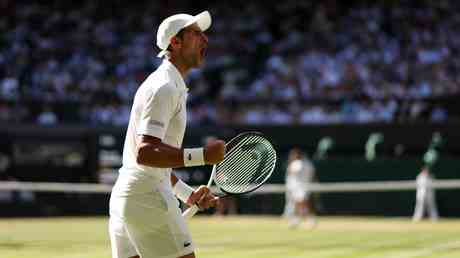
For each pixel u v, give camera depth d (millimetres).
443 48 74875
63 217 63656
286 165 64625
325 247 36875
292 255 32906
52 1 88812
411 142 61156
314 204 64750
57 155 63875
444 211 61500
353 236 44219
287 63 77062
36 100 69500
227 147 14727
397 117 65062
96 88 75250
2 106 68438
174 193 14945
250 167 14898
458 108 63219
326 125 63469
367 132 62344
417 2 82625
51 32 84750
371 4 84500
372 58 75188
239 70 77875
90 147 64188
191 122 68500
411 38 77625
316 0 86625
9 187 59031
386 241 40156
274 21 86375
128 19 87938
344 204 63938
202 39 13789
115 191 13875
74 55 81688
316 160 63562
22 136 63094
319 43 80375
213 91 76250
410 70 71125
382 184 61625
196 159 12797
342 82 71875
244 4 89125
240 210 67250
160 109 12883
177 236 13641
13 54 80000
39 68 78562
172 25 13539
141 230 13602
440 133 60312
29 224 55219
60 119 69000
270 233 47156
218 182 14812
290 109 68625
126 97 73375
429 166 60469
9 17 86250
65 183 63719
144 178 13461
